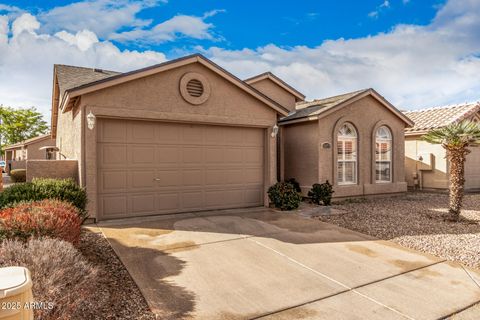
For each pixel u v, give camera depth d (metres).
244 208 10.38
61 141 13.70
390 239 6.96
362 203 11.86
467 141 8.62
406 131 16.16
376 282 4.72
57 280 3.35
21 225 4.41
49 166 8.33
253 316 3.75
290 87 16.06
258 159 10.75
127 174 8.60
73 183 7.31
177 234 7.15
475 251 6.09
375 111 13.37
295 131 13.09
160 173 9.07
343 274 5.01
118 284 4.55
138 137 8.75
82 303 3.66
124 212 8.57
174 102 8.99
